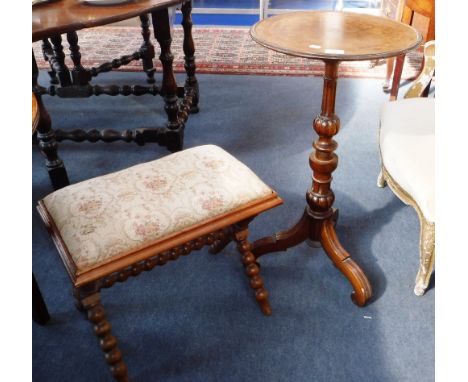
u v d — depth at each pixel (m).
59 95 1.99
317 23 1.00
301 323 1.09
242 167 0.98
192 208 0.87
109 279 0.83
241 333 1.07
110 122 2.04
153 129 1.74
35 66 1.36
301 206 1.48
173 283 1.21
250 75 2.49
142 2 1.37
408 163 1.05
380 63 2.54
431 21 1.75
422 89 1.43
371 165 1.69
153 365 1.00
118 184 0.90
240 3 4.16
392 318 1.10
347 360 1.00
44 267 1.27
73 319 1.11
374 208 1.46
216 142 1.86
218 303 1.15
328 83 0.93
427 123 1.19
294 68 2.56
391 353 1.02
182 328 1.08
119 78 2.46
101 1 1.33
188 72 2.04
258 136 1.90
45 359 1.02
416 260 1.26
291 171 1.66
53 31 1.11
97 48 2.86
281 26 0.97
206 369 0.99
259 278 1.07
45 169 1.72
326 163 1.05
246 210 0.91
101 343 0.87
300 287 1.19
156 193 0.88
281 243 1.22
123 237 0.80
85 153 1.81
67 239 0.80
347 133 1.90
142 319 1.11
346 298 1.15
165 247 0.83
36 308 1.06
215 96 2.27
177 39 3.00
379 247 1.30
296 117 2.05
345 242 1.32
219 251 1.28
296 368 0.99
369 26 0.98
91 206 0.85
